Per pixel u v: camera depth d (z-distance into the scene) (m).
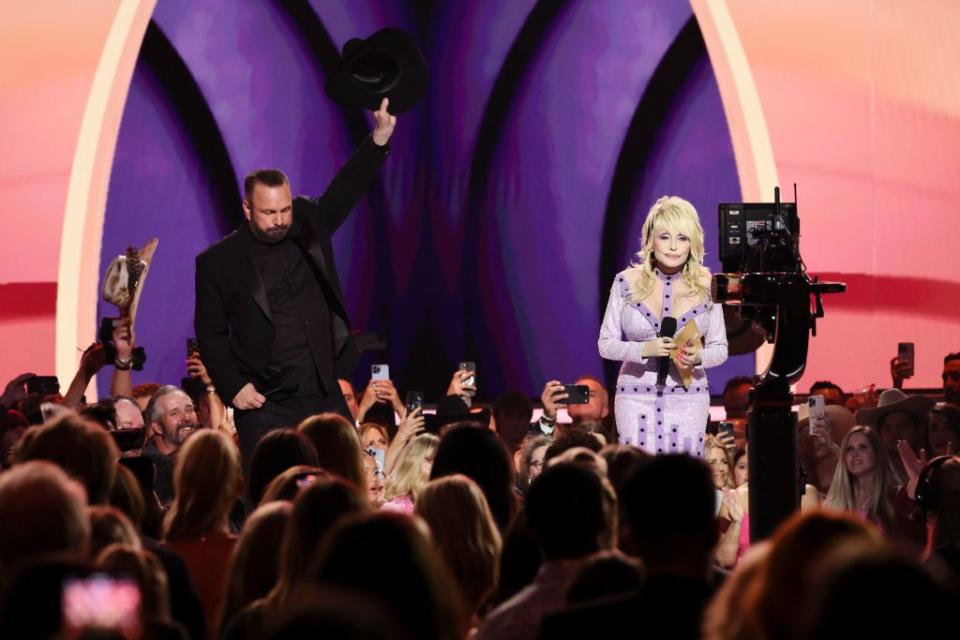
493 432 12.45
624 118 31.73
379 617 4.16
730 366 31.11
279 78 31.41
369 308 32.12
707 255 31.48
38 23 29.09
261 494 12.34
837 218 31.08
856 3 31.03
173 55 30.50
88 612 4.45
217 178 30.95
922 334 31.08
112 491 11.23
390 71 18.61
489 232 32.31
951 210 31.17
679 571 7.86
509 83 32.12
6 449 18.55
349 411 18.09
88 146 29.30
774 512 14.26
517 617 8.67
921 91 31.12
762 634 5.61
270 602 8.30
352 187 18.33
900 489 18.16
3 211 28.84
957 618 4.19
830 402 25.83
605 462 12.15
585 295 32.06
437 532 10.17
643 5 31.55
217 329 17.66
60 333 29.05
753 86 31.05
